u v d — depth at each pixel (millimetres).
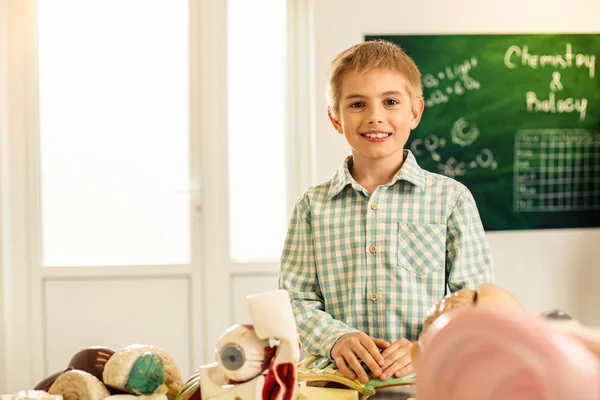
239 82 2684
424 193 1149
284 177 2713
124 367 721
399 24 2529
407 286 1114
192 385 736
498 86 2590
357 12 2510
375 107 1079
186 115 2691
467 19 2562
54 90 2664
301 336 1074
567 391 342
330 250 1159
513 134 2607
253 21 2676
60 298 2646
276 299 659
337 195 1180
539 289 2643
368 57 1100
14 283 2627
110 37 2672
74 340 2650
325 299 1156
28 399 725
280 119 2699
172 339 2674
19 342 2629
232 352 672
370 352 940
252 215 2707
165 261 2699
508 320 374
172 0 2664
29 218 2639
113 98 2684
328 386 933
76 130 2680
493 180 2607
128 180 2697
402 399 890
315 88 2502
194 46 2652
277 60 2691
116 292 2658
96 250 2691
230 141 2688
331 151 2502
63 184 2682
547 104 2619
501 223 2619
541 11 2592
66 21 2660
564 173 2639
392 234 1132
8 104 2613
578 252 2654
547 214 2637
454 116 2578
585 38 2619
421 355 439
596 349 447
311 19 2555
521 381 391
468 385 409
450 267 1129
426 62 2553
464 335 398
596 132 2645
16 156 2625
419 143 2572
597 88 2635
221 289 2664
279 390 659
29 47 2633
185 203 2701
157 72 2682
